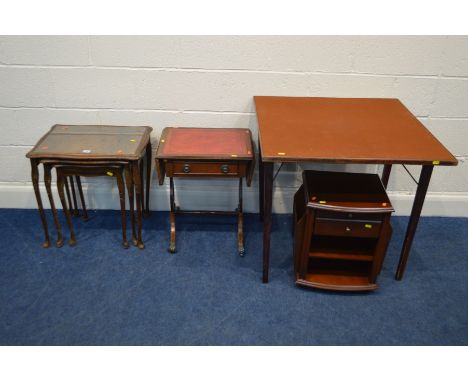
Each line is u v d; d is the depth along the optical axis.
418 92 2.68
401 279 2.53
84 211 2.90
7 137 2.83
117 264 2.59
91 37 2.54
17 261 2.59
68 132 2.62
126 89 2.69
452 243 2.81
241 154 2.42
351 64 2.60
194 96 2.71
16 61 2.60
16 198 3.01
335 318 2.28
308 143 2.14
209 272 2.54
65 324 2.21
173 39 2.54
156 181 2.96
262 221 2.98
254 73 2.63
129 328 2.20
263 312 2.30
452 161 2.02
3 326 2.19
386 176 2.85
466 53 2.56
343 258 2.35
